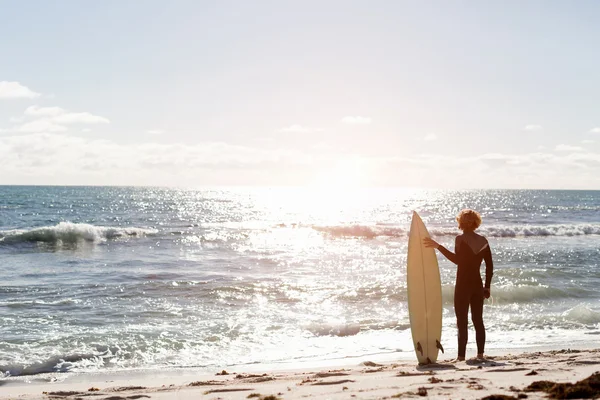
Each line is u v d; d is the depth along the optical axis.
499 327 10.91
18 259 21.47
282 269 19.31
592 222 48.94
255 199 120.31
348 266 20.31
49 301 12.92
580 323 11.23
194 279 16.61
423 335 6.41
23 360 8.20
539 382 4.09
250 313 12.07
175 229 37.12
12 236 27.19
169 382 6.93
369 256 23.56
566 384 3.88
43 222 43.47
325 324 10.80
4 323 10.62
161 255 23.20
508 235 35.25
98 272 17.92
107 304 12.70
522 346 9.16
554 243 29.94
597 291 14.89
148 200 97.38
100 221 45.88
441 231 35.56
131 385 6.78
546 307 13.01
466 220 6.14
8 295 13.60
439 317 6.44
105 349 8.91
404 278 17.25
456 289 6.17
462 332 6.14
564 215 61.41
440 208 82.94
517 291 14.21
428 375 5.18
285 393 4.66
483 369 5.38
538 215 61.53
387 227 34.72
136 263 20.48
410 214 65.12
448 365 5.95
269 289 14.85
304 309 12.60
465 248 6.09
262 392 4.83
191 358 8.58
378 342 9.73
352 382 5.13
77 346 9.01
